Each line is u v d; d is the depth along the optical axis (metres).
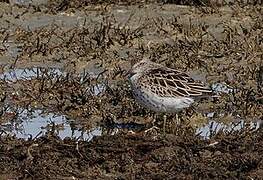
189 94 14.12
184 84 14.14
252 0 22.72
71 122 14.88
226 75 17.73
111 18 21.03
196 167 12.34
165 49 19.05
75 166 12.42
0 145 13.19
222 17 21.34
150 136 13.70
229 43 19.41
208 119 14.98
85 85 16.83
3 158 12.59
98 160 12.58
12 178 12.06
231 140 13.55
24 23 20.70
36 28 20.41
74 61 18.38
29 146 13.01
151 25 20.56
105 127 14.59
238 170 12.29
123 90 16.17
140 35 19.81
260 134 13.89
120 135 13.68
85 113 15.19
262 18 21.34
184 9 21.86
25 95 16.12
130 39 19.59
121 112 15.11
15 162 12.48
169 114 14.57
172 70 14.35
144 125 14.63
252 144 13.25
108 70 17.92
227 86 17.16
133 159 12.65
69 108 15.45
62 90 16.34
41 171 12.19
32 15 21.17
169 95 14.01
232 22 21.05
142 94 14.13
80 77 17.39
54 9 21.50
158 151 12.95
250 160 12.56
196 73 17.92
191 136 13.71
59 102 15.79
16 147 13.05
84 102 15.66
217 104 15.72
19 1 22.62
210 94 14.32
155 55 18.69
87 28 20.34
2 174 12.15
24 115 15.22
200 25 20.61
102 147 13.01
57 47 18.98
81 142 13.21
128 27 20.58
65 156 12.77
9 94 16.20
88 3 21.92
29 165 12.35
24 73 17.80
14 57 18.62
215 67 18.22
